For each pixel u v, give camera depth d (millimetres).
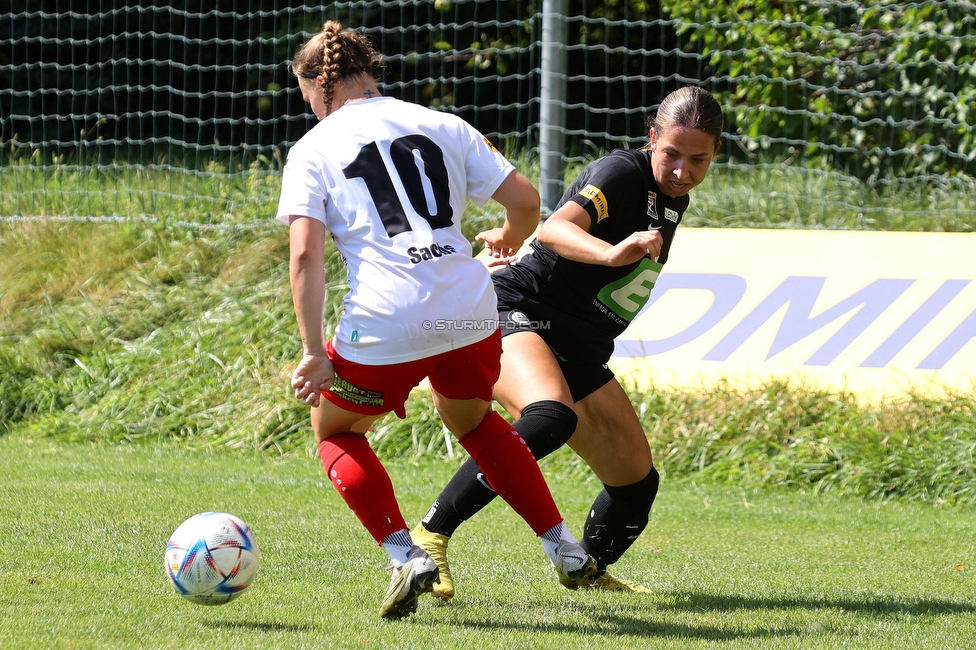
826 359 25562
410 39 47281
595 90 46500
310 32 47719
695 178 13273
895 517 21047
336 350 11484
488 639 11188
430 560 11609
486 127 47344
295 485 22516
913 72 35438
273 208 35500
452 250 11352
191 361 29984
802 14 35594
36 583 13367
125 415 28641
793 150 35875
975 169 35094
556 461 25125
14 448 26812
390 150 11398
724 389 25672
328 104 12023
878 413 24641
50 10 50406
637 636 11531
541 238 12578
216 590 11867
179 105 50875
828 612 12914
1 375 30641
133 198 37250
